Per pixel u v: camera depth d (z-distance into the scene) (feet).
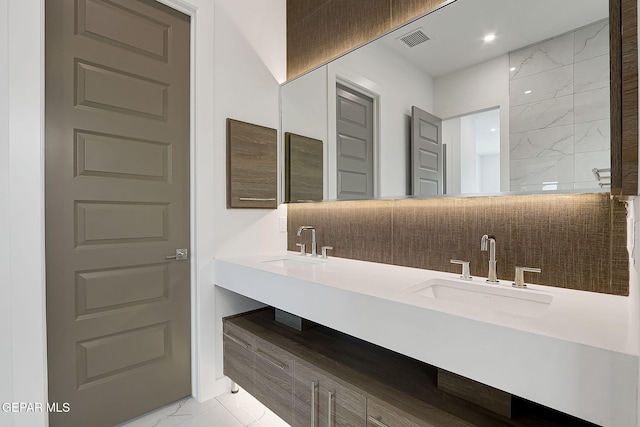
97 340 5.24
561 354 2.45
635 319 2.42
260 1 7.34
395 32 5.47
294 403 4.80
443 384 3.81
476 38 4.60
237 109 6.86
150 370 5.82
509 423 3.22
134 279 5.61
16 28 4.35
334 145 6.45
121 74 5.43
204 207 6.28
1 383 4.30
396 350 3.48
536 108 4.07
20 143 4.39
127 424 5.51
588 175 3.70
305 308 4.54
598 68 3.64
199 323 6.22
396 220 5.79
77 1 4.99
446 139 4.87
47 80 4.72
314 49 7.15
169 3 5.88
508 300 4.08
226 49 6.69
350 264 5.97
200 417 5.76
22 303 4.40
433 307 3.24
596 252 3.84
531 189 4.11
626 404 2.19
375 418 3.67
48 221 4.75
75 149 4.99
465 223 4.95
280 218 7.71
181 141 6.16
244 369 5.90
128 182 5.52
